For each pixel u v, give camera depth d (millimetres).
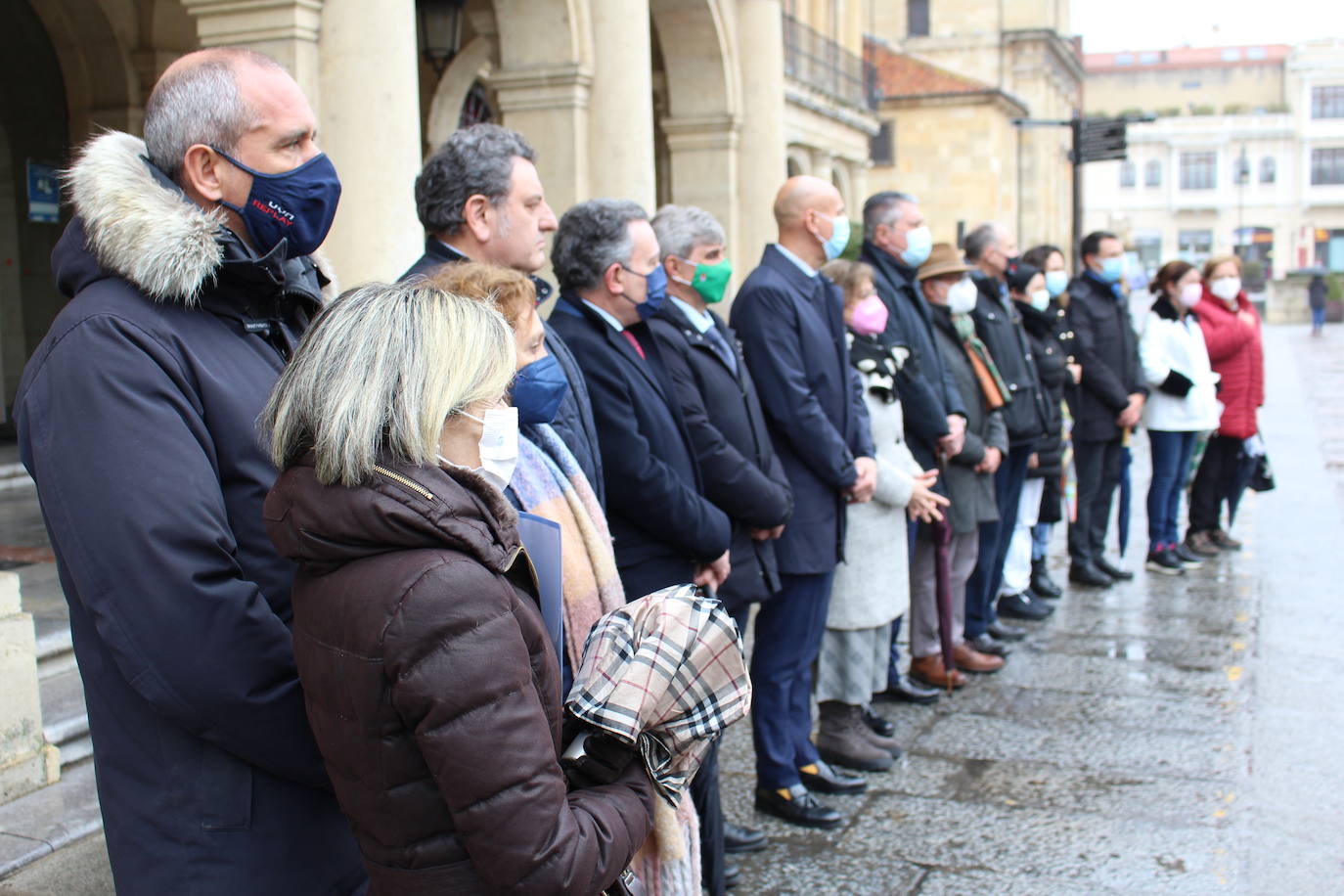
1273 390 19578
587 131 8188
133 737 1810
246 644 1709
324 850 1861
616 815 1728
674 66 11586
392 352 1614
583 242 3262
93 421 1709
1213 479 8078
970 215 32031
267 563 1848
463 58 11438
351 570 1564
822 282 4199
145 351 1762
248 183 1922
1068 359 7016
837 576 4395
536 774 1535
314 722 1618
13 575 3559
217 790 1786
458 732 1497
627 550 3273
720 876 3334
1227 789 4242
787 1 16750
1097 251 6984
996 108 31938
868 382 4547
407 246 5652
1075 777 4371
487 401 1729
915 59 33812
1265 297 44812
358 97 5477
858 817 4047
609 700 1827
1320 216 67625
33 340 9391
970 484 5328
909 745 4703
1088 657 5840
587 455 2840
